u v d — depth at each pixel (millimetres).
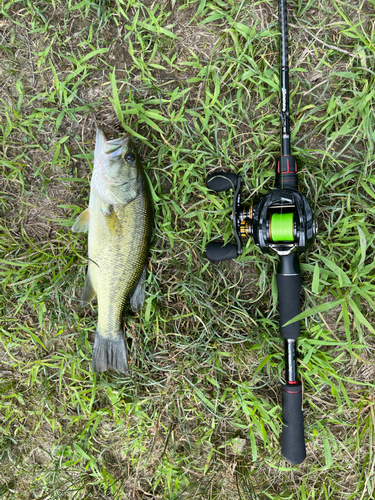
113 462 617
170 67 582
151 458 607
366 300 586
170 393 594
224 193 576
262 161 581
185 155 578
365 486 573
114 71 558
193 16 575
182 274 591
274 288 568
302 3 559
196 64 568
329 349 587
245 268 595
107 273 550
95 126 590
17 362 617
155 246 589
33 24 584
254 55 567
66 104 583
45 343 616
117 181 528
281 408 583
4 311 609
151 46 581
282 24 518
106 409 605
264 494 603
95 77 589
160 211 588
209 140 584
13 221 610
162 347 599
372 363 566
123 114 582
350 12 561
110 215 540
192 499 602
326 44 559
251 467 602
